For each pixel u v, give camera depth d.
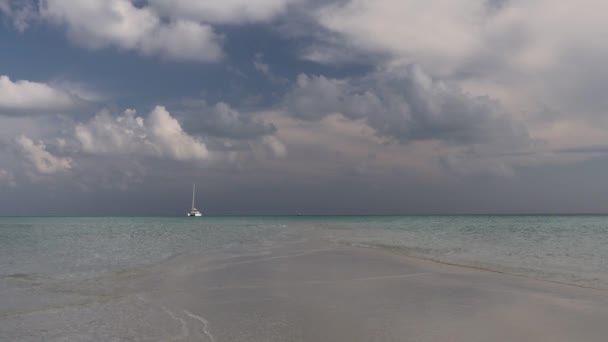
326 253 20.88
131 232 46.84
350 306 9.13
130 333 7.18
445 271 14.50
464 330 7.24
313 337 6.87
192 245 26.67
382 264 16.45
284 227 62.97
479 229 47.62
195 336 6.97
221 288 11.49
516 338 6.81
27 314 8.57
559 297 9.98
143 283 12.35
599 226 55.12
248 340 6.73
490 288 11.22
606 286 11.52
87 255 20.41
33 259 18.78
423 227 55.59
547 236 33.38
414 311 8.63
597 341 6.65
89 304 9.50
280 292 10.87
